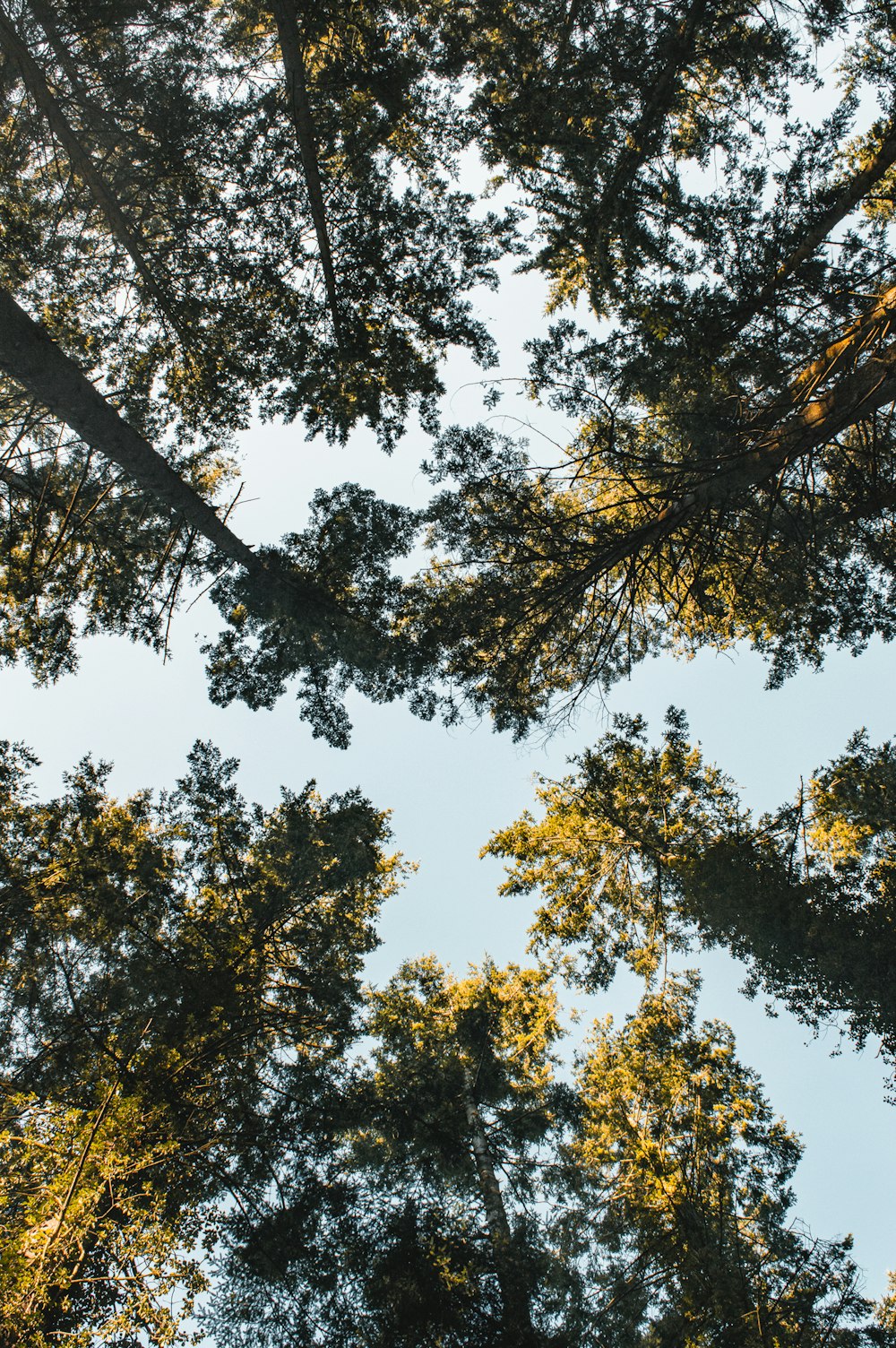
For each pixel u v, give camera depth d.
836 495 9.59
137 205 10.15
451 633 10.61
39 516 11.82
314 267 10.57
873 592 10.98
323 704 11.61
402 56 9.77
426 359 11.34
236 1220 9.52
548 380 9.16
